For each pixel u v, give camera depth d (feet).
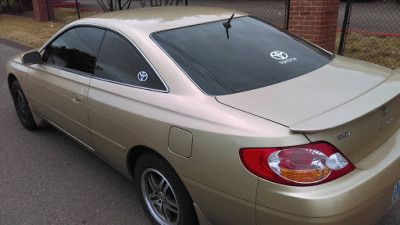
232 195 6.84
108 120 9.58
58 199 11.00
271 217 6.42
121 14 11.14
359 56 23.18
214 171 7.01
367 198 6.47
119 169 10.30
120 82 9.48
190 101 7.71
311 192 6.14
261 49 9.35
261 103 7.21
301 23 19.98
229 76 8.21
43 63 13.07
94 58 10.59
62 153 13.84
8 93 21.09
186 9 11.42
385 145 7.48
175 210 8.70
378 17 37.83
